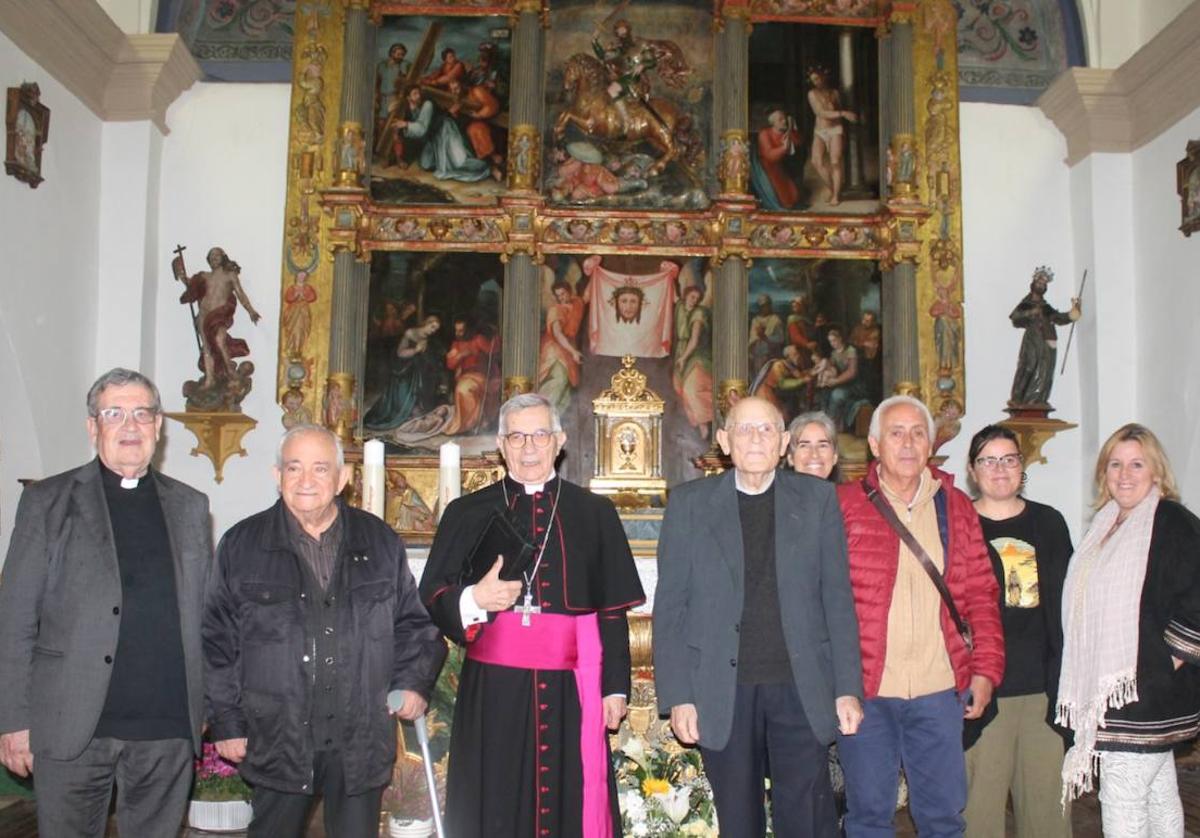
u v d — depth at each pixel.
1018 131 9.12
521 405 3.63
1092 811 5.66
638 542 7.71
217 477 8.39
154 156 8.51
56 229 7.48
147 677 3.38
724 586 3.53
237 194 8.73
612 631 3.58
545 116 8.85
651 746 4.80
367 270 8.62
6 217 6.73
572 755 3.42
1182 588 3.48
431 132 8.78
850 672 3.49
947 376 8.52
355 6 8.70
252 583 3.29
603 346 8.62
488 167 8.76
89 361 7.98
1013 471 4.14
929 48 8.98
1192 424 7.73
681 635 3.59
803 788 3.45
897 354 8.48
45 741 3.26
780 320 8.66
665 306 8.68
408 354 8.52
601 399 7.52
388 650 3.38
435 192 8.70
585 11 8.98
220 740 3.29
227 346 8.33
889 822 3.63
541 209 8.57
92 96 8.05
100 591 3.34
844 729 3.47
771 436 3.56
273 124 8.85
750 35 8.95
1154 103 8.24
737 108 8.72
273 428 8.49
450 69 8.84
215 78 8.91
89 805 3.36
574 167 8.80
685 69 8.97
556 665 3.46
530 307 8.51
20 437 7.12
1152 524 3.59
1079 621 3.70
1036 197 9.04
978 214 9.00
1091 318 8.59
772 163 8.84
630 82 8.88
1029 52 9.30
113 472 3.48
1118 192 8.65
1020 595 4.06
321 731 3.25
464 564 3.49
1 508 7.13
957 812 3.61
